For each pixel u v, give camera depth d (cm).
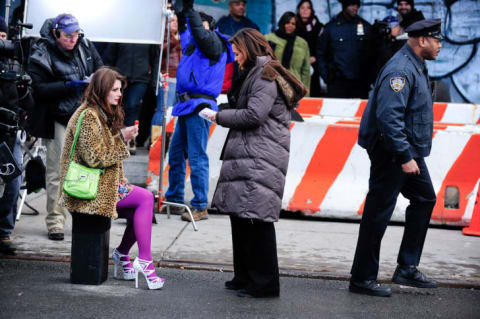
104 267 901
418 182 912
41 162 1050
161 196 1267
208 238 1127
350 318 796
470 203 1273
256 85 822
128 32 1219
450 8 1930
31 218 1227
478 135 1284
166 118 1356
